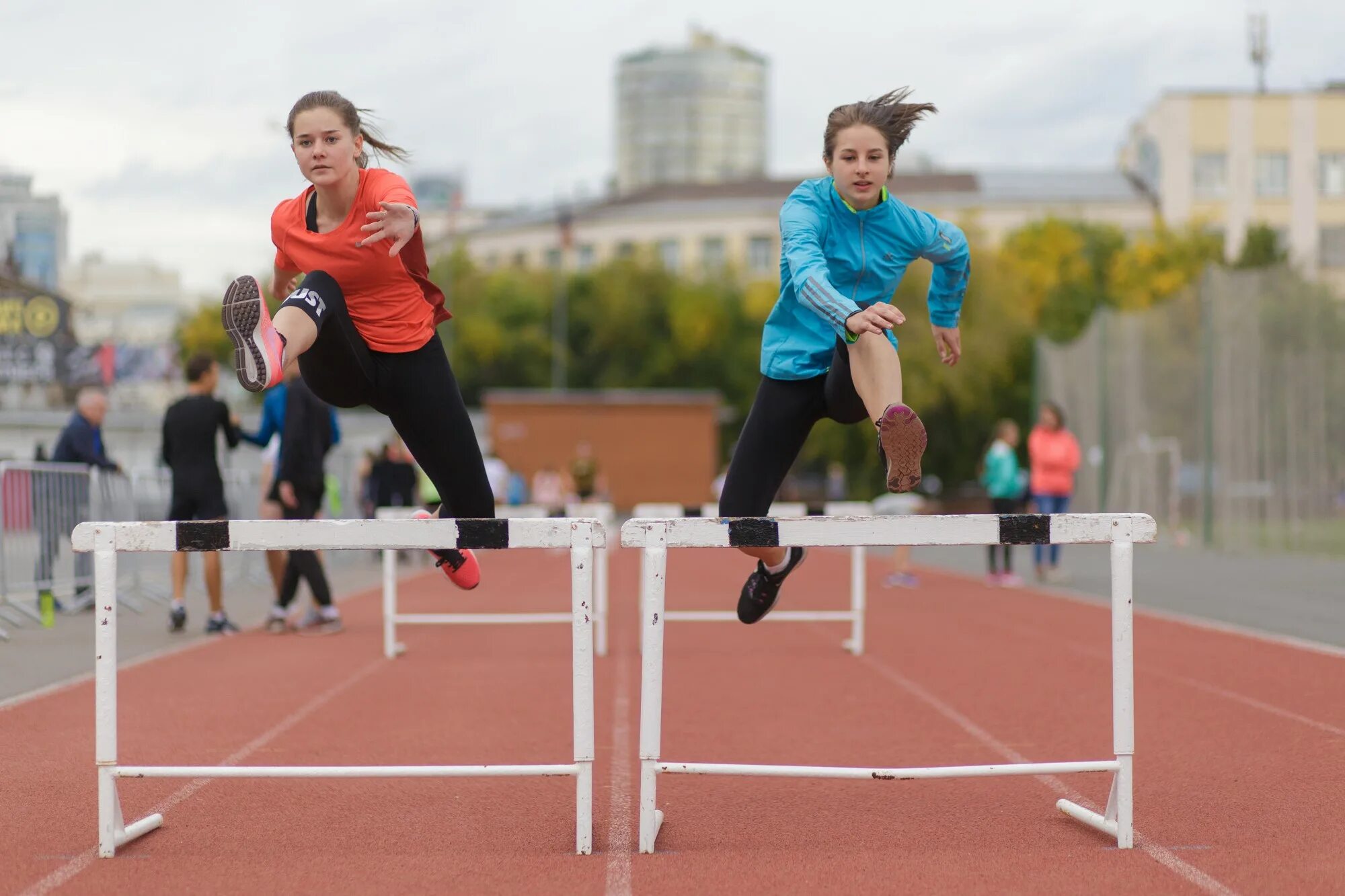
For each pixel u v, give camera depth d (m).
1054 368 24.56
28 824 4.27
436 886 3.55
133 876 3.67
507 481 25.11
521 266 62.00
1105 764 3.98
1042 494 15.14
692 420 47.22
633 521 3.90
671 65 147.38
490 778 5.04
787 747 5.59
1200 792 4.70
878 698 6.97
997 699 6.90
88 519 11.14
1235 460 18.69
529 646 9.52
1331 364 16.92
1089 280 54.69
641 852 3.91
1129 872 3.68
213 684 7.43
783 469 4.50
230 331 3.62
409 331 4.12
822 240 4.27
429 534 3.86
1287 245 59.16
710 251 72.31
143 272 85.94
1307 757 5.29
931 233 4.35
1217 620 10.43
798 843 4.03
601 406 46.84
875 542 3.88
